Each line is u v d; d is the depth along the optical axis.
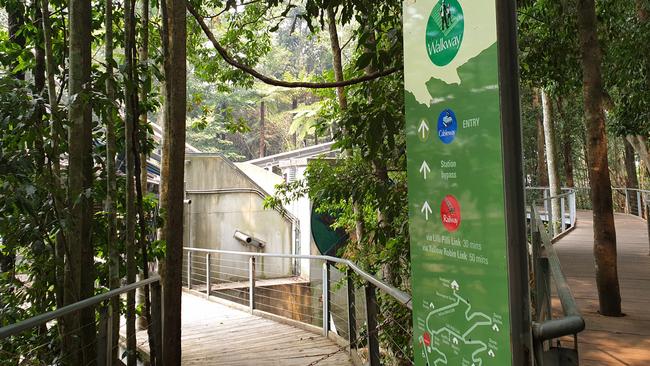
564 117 16.67
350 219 7.67
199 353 5.90
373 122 3.85
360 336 5.12
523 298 1.39
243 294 11.96
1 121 3.44
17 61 4.96
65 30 4.80
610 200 4.62
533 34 6.57
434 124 1.82
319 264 12.95
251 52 8.36
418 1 1.93
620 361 3.50
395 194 4.93
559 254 8.11
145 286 4.89
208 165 12.84
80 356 4.12
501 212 1.44
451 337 1.75
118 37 5.80
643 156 11.60
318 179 5.70
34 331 4.56
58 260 4.16
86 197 3.91
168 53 5.09
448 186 1.74
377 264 6.05
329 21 6.20
